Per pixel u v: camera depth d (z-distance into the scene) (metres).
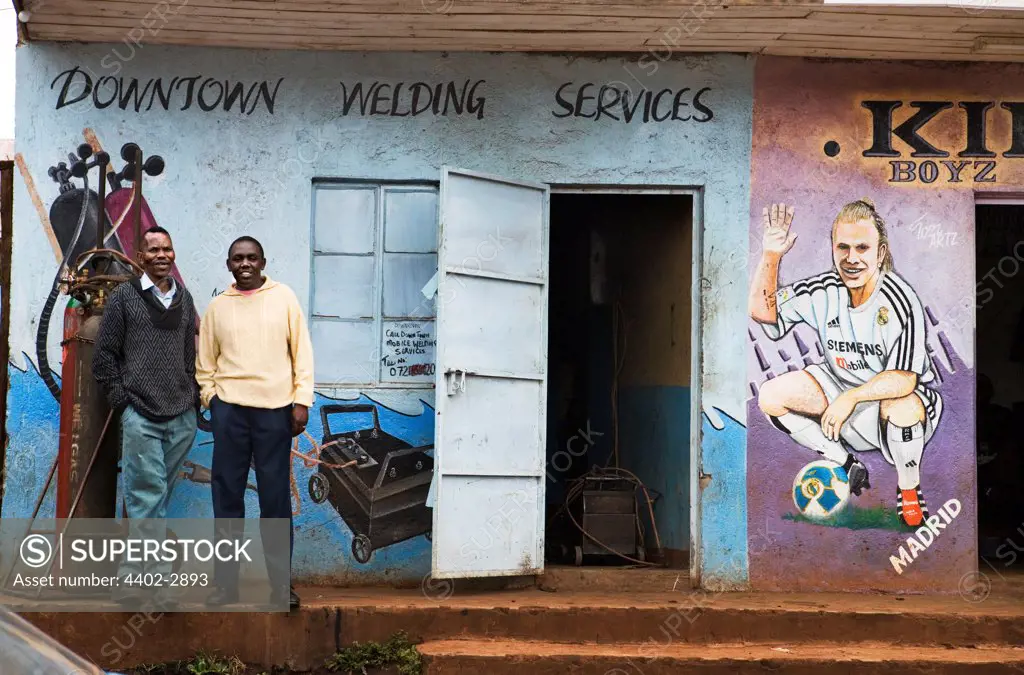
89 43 7.54
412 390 7.67
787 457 7.62
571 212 10.20
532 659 6.27
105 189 7.52
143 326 6.26
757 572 7.57
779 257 7.69
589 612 6.62
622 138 7.70
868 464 7.64
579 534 8.84
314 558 7.50
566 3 6.86
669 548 8.49
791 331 7.67
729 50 7.66
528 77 7.70
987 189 7.76
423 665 6.26
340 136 7.64
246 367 6.39
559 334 10.29
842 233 7.71
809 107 7.75
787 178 7.72
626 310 9.59
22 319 7.43
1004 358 10.05
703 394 7.61
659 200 8.84
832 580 7.59
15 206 7.49
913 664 6.31
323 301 7.68
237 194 7.58
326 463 7.55
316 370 7.63
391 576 7.53
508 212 7.48
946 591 7.60
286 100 7.63
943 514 7.64
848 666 6.31
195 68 7.60
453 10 6.97
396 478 7.61
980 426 9.89
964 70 7.79
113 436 6.68
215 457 6.39
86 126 7.53
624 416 9.57
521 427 7.47
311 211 7.66
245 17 7.10
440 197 7.16
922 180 7.76
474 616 6.57
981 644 6.68
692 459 7.68
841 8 6.86
